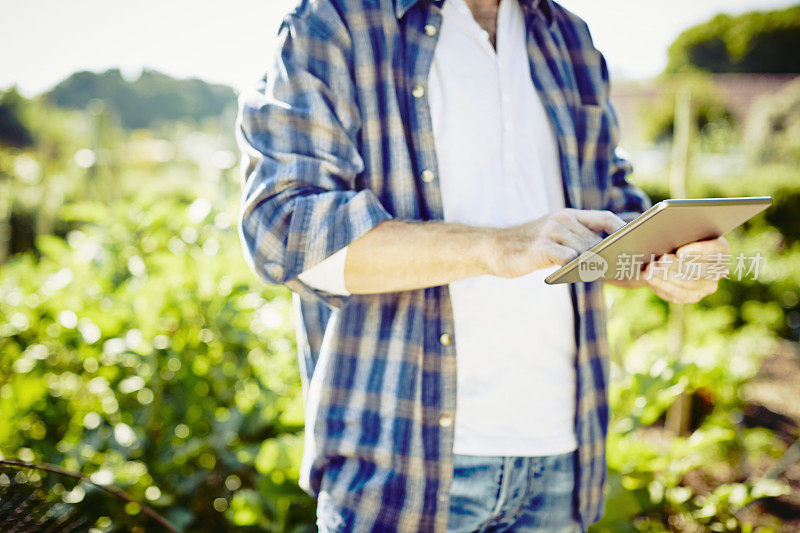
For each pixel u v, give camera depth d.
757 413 4.26
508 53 1.23
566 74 1.32
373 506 1.06
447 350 1.09
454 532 1.11
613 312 3.42
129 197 7.94
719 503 2.27
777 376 5.06
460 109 1.16
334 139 1.04
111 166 6.96
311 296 1.03
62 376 2.39
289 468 2.00
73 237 3.03
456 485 1.10
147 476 2.07
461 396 1.11
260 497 2.04
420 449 1.08
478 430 1.10
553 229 0.90
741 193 9.81
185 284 2.54
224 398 2.46
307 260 0.96
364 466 1.09
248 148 1.07
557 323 1.19
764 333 5.71
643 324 4.16
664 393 2.35
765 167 13.52
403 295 1.10
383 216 0.98
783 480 3.15
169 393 2.39
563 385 1.20
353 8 1.13
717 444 2.89
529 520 1.17
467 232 0.96
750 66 34.44
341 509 1.07
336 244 0.96
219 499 2.33
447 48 1.18
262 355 2.65
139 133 26.14
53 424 2.28
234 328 2.53
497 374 1.11
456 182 1.14
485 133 1.16
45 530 1.32
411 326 1.09
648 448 2.22
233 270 2.66
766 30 33.84
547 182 1.25
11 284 2.82
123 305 2.40
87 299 2.54
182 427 2.34
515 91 1.22
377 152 1.12
